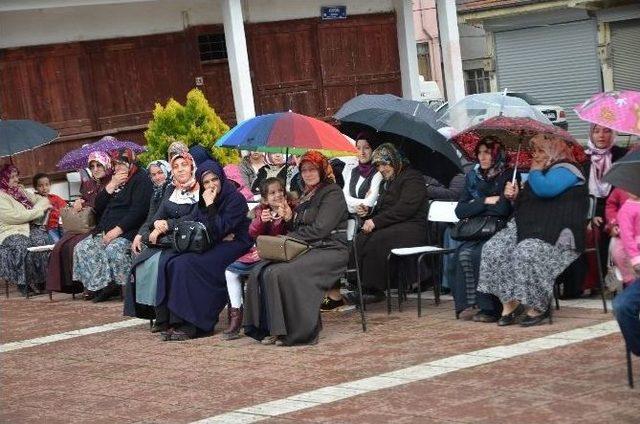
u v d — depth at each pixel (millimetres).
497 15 42656
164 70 25672
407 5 28188
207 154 15164
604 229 13938
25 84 24234
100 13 24922
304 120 14195
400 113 15078
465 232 13609
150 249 14773
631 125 13352
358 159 16047
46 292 19391
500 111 15133
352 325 14070
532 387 10391
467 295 13633
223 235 14383
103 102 25031
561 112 37938
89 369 13117
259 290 13352
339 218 13547
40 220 19625
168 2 25594
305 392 11047
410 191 14867
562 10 41469
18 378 13000
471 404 10023
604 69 40781
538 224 12969
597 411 9500
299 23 27266
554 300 13992
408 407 10125
